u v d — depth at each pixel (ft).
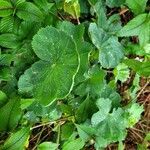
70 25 0.75
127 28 0.78
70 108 0.77
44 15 0.77
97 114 0.76
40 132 0.81
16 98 0.72
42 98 0.67
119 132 0.79
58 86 0.66
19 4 0.74
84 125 0.77
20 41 0.75
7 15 0.74
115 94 0.80
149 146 0.88
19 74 0.75
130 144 0.88
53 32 0.68
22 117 0.73
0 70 0.75
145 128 0.88
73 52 0.67
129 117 0.81
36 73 0.70
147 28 0.79
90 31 0.76
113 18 0.81
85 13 0.83
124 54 0.81
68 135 0.77
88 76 0.76
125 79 0.82
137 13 0.80
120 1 0.82
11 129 0.71
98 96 0.78
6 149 0.71
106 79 0.84
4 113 0.71
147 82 0.87
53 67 0.68
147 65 0.78
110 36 0.78
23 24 0.75
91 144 0.81
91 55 0.78
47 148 0.76
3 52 0.76
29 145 0.81
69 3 0.77
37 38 0.68
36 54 0.69
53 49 0.68
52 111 0.76
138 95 0.86
